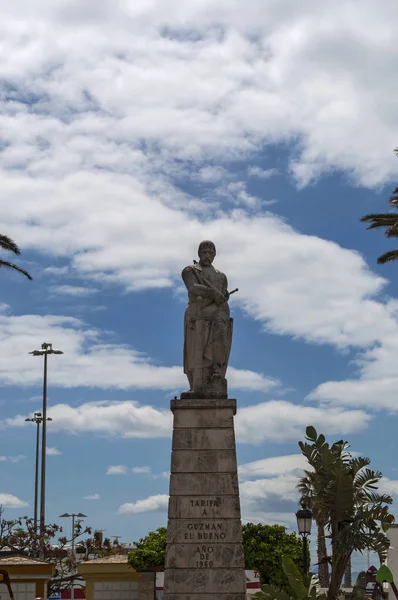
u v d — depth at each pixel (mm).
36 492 66375
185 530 22047
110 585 39125
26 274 35031
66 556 53719
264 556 38500
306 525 30391
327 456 24062
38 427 67500
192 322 23656
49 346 63125
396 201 38281
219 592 21625
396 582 46031
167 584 21688
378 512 23875
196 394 22953
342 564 24125
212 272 24188
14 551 52000
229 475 22406
